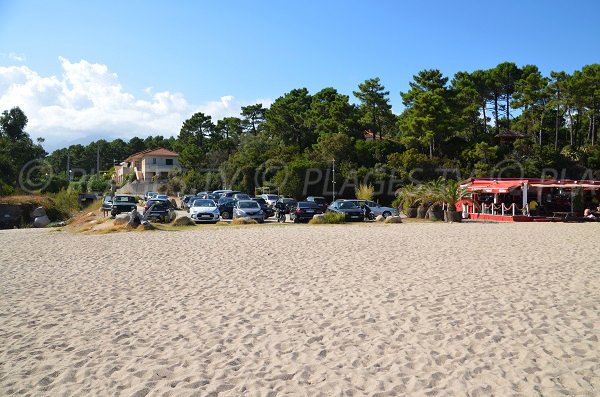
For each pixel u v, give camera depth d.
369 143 59.69
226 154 78.75
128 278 10.75
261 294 8.92
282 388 4.79
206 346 6.06
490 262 12.25
